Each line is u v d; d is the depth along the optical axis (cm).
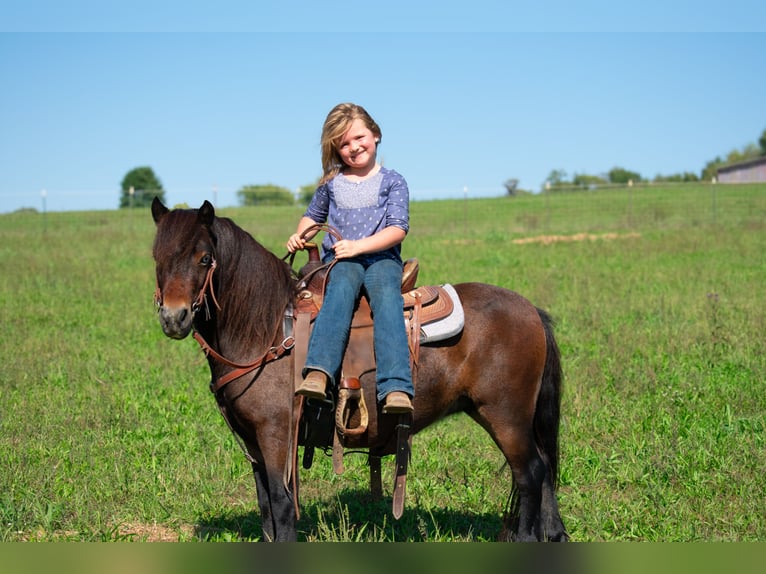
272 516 425
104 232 2694
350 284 412
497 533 489
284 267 432
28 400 730
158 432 657
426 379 423
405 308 426
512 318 439
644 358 843
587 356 867
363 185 433
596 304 1153
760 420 637
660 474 549
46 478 546
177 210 396
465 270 1667
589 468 579
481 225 3092
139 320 1142
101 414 692
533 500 430
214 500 543
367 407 411
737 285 1323
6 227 2978
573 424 656
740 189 4162
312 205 455
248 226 2828
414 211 3719
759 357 820
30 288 1449
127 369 853
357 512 522
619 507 508
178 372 838
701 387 732
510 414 433
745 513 491
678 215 3284
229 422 425
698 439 606
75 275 1614
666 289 1320
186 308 376
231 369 412
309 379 387
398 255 442
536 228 2964
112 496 536
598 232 2667
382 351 401
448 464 600
